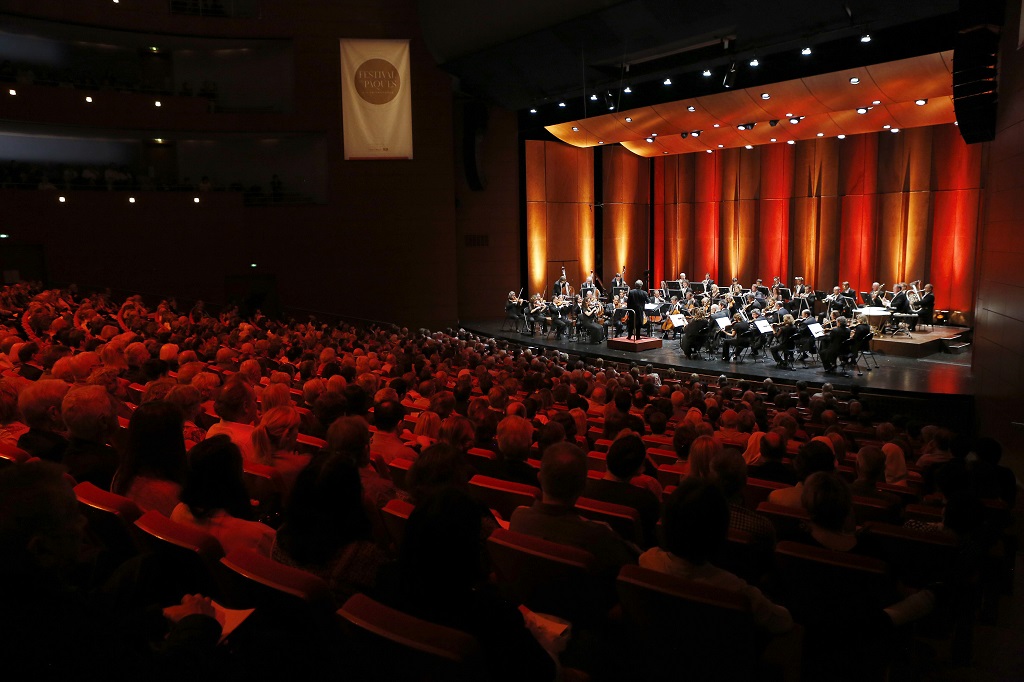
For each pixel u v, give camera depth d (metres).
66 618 1.47
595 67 20.06
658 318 21.80
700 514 2.52
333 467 2.48
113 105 21.33
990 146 14.08
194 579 2.51
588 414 8.87
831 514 3.38
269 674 2.13
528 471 4.62
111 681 1.52
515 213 26.48
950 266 22.38
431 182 24.41
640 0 16.70
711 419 8.66
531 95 22.81
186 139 24.62
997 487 5.07
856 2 14.47
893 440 8.10
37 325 11.09
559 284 24.41
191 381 6.07
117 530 2.75
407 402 7.63
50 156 23.25
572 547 2.69
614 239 29.06
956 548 3.39
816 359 18.69
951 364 17.62
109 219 21.23
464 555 1.94
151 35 22.69
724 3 15.79
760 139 23.16
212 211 22.50
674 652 2.41
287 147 24.92
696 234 28.56
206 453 2.88
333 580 2.42
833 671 2.99
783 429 7.06
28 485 1.74
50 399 3.88
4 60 21.98
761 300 20.91
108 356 7.27
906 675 3.42
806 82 18.86
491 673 1.96
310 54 23.28
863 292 22.58
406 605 2.00
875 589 2.83
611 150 28.55
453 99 25.50
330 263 23.98
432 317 24.94
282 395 4.76
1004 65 12.73
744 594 2.53
